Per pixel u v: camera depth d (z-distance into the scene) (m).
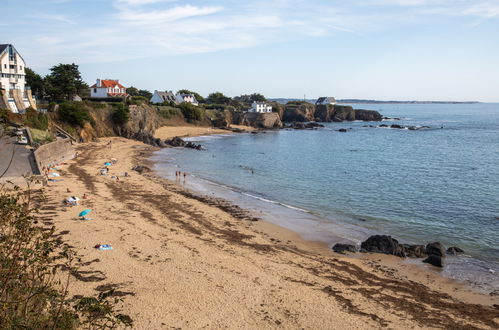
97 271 24.48
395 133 161.62
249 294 23.34
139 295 21.95
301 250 33.38
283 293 23.84
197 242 32.34
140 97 144.25
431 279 28.20
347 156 97.38
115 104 108.69
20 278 11.40
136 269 25.42
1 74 78.75
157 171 68.31
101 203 41.75
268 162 85.44
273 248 33.00
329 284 25.92
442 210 47.44
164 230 34.75
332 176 70.00
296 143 125.94
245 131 162.25
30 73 99.75
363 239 36.88
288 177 68.31
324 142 130.12
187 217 40.25
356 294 24.59
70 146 72.56
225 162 83.50
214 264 27.62
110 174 59.91
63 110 88.31
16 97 74.69
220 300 22.31
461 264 31.16
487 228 40.56
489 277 28.78
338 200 51.91
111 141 95.94
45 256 11.83
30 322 10.52
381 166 82.00
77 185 49.03
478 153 103.38
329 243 35.59
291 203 49.97
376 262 31.20
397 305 23.38
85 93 124.69
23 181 43.62
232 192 54.84
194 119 154.62
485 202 51.28
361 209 47.62
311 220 42.59
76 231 31.73
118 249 28.62
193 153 96.19
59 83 99.38
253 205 47.94
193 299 22.14
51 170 56.31
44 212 35.84
